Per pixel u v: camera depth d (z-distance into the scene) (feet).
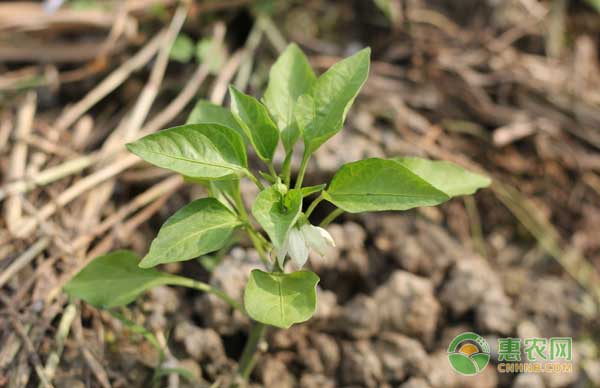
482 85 2.77
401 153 2.61
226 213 2.05
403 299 2.39
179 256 1.98
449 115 2.72
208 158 2.00
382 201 1.99
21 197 2.43
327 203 2.54
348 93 2.05
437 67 2.78
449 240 2.51
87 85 2.73
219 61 2.74
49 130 2.58
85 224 2.44
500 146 2.69
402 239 2.50
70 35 2.81
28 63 2.75
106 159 2.53
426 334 2.39
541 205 2.64
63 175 2.48
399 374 2.34
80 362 2.25
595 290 2.53
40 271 2.33
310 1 2.89
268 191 1.98
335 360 2.35
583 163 2.69
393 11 2.84
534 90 2.77
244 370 2.27
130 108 2.69
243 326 2.36
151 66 2.76
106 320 2.33
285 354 2.37
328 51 2.81
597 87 2.80
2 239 2.37
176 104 2.66
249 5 2.83
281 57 2.16
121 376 2.27
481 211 2.64
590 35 2.96
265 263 2.17
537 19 2.90
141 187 2.56
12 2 2.83
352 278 2.47
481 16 2.92
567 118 2.74
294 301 1.99
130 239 2.47
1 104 2.64
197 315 2.39
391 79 2.76
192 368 2.31
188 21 2.81
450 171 2.15
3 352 2.22
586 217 2.64
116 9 2.81
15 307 2.28
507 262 2.58
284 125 2.11
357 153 2.55
